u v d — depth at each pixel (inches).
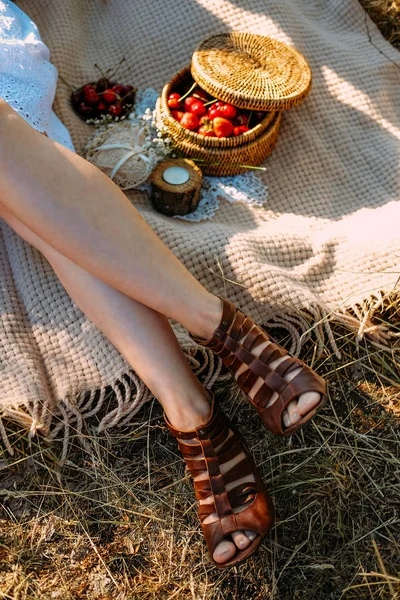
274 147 67.2
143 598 46.1
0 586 45.6
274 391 44.5
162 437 52.4
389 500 49.2
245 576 47.0
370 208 65.7
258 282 54.8
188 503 49.8
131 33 71.6
